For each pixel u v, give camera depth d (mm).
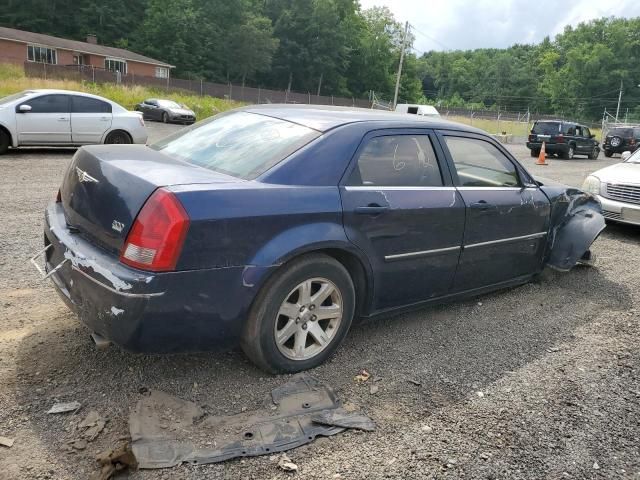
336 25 81000
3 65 37188
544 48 120000
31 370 3184
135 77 44094
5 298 4160
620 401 3342
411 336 4074
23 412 2799
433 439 2846
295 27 80125
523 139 35094
